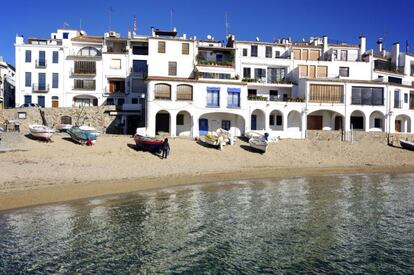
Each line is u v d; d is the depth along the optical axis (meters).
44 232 17.55
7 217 19.77
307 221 20.25
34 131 40.31
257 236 17.62
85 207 22.34
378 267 14.53
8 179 27.88
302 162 45.19
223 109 52.12
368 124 58.66
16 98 66.44
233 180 33.88
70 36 75.69
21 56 66.44
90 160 36.09
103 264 14.30
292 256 15.37
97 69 67.00
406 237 17.88
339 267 14.45
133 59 67.75
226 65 57.66
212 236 17.52
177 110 50.53
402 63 73.31
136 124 57.12
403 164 47.50
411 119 62.38
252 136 48.94
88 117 56.16
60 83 66.75
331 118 59.75
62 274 13.44
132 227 18.61
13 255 14.87
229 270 14.02
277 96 60.31
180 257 15.07
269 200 25.44
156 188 28.97
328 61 64.88
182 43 57.03
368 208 23.53
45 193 25.14
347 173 40.50
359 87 58.41
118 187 28.44
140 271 13.80
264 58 62.44
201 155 42.69
